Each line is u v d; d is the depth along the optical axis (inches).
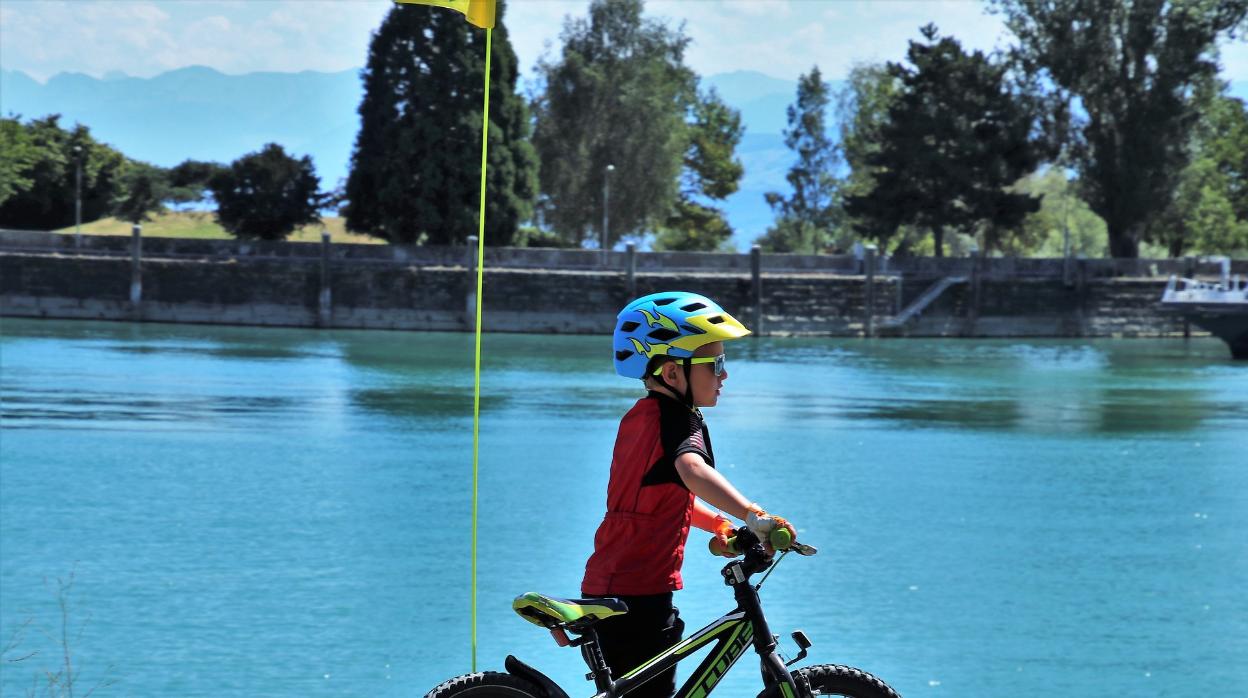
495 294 3304.6
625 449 193.3
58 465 1211.9
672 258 3388.3
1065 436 1537.9
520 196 3604.8
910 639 666.8
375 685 581.9
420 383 2036.2
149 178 4771.2
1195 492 1157.7
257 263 3314.5
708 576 743.1
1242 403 1921.8
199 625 678.5
